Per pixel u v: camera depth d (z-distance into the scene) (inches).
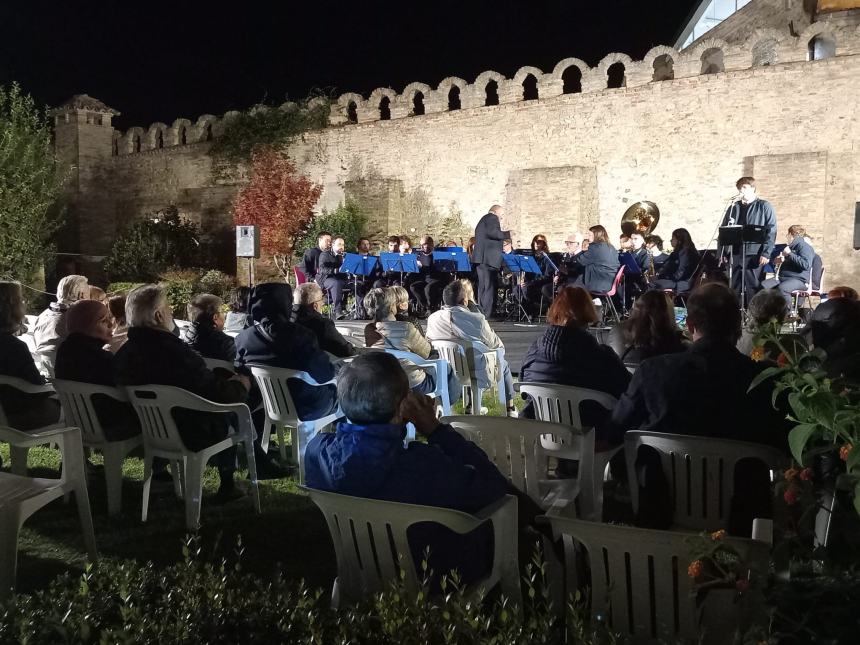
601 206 703.7
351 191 833.5
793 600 70.9
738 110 635.5
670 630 90.4
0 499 135.7
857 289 584.4
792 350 101.7
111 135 1074.7
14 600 85.3
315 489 106.3
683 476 132.0
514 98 761.0
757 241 398.9
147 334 190.9
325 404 223.8
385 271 579.8
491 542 111.0
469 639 77.0
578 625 79.9
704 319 136.2
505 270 575.8
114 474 194.9
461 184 781.9
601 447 155.6
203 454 184.4
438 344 282.7
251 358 227.6
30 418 210.4
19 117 789.9
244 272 898.1
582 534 93.9
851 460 77.1
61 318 270.8
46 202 787.4
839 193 591.5
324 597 141.5
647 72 685.9
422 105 1029.8
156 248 912.3
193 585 87.7
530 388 181.6
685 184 661.3
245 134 914.7
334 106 874.8
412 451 106.9
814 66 600.4
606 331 435.5
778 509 101.7
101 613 84.5
